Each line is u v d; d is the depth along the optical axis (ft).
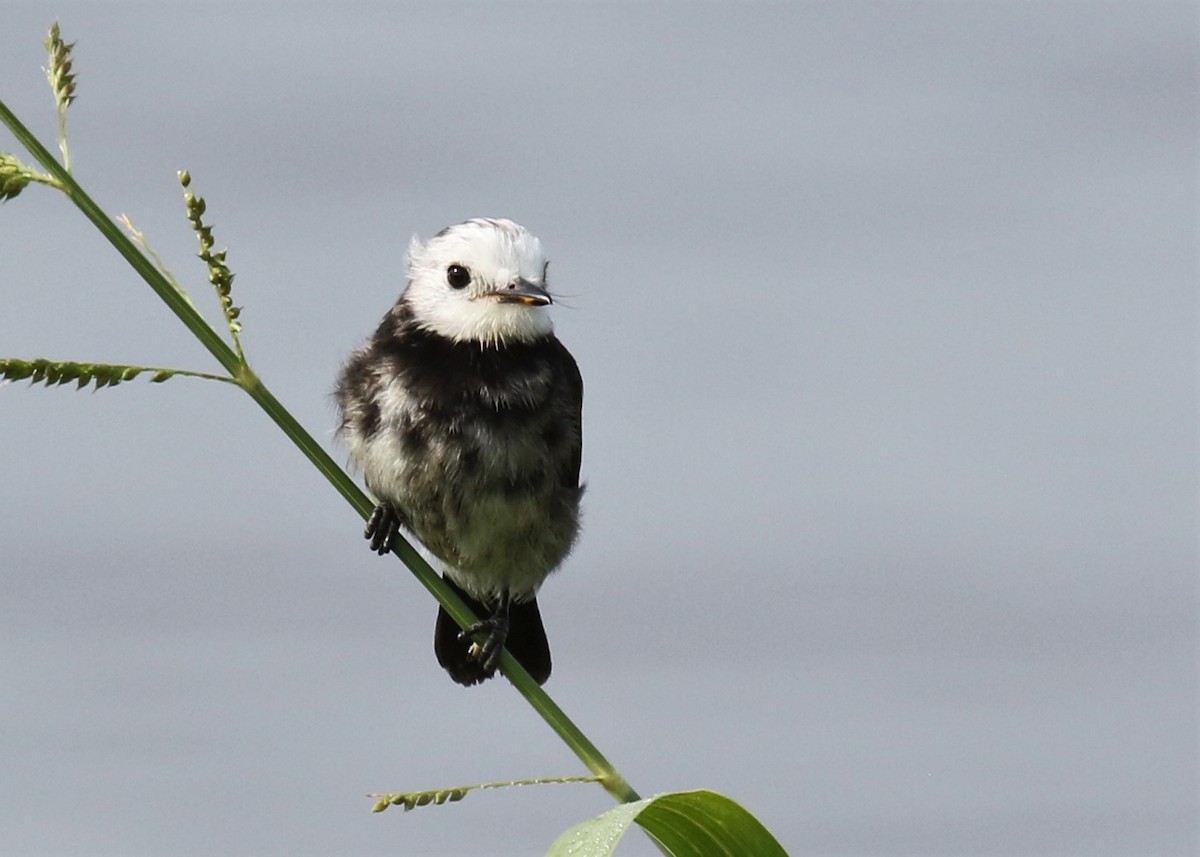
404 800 20.51
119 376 22.08
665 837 21.72
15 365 21.03
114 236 23.59
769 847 21.45
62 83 22.72
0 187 22.44
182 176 23.56
